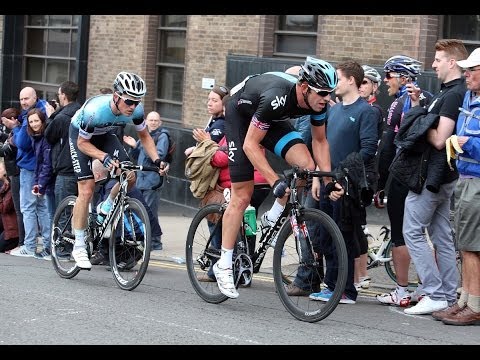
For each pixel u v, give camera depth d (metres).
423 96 8.83
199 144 9.74
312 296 8.23
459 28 13.36
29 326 7.59
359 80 8.80
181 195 16.72
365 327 7.75
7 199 12.82
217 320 7.90
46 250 12.21
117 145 9.91
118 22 18.25
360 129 8.72
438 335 7.53
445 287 8.59
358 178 8.45
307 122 9.42
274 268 8.09
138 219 9.30
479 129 7.65
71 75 19.78
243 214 8.33
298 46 15.28
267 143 8.21
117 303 8.60
